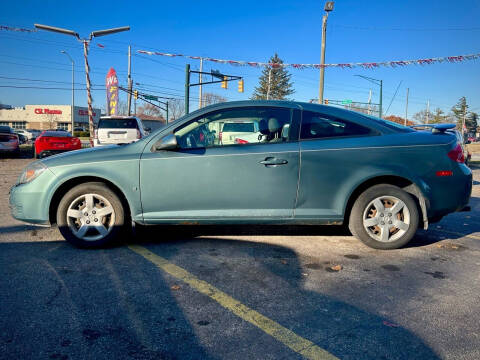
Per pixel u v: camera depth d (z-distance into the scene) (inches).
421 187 153.2
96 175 151.2
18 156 726.5
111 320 96.0
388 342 87.4
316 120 157.9
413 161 153.7
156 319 97.0
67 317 97.1
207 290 115.4
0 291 112.3
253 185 151.9
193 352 82.7
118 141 562.3
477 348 85.4
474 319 98.8
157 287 117.0
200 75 1546.5
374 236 155.9
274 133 155.7
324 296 112.1
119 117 570.3
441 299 110.9
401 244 156.2
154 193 152.4
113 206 153.9
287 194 152.3
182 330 91.7
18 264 135.9
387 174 151.5
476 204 284.4
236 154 151.5
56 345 84.4
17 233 179.3
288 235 180.4
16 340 86.1
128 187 151.9
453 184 155.8
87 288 115.5
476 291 116.8
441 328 94.0
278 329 92.7
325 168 151.7
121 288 115.9
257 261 142.4
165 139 150.2
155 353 82.0
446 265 140.7
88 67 935.7
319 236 179.2
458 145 160.2
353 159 152.3
